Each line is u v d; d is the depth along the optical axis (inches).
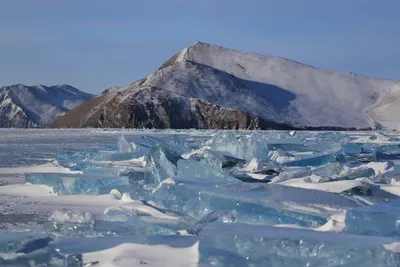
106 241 202.5
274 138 998.4
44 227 228.2
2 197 349.1
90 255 188.1
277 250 174.9
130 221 248.5
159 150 397.4
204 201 259.6
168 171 382.3
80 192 362.9
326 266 169.9
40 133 2004.2
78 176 382.0
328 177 346.3
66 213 242.2
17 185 393.4
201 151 484.7
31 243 197.9
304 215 236.1
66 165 520.7
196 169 354.6
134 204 277.1
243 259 175.5
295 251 173.5
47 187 382.3
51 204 321.1
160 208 270.5
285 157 535.8
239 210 247.9
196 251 188.2
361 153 684.7
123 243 197.8
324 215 234.7
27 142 1201.4
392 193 292.2
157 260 180.2
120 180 373.4
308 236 178.5
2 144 1105.4
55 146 1019.9
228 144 572.7
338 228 210.1
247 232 183.5
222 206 253.9
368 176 352.5
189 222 245.1
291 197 258.7
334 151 569.3
